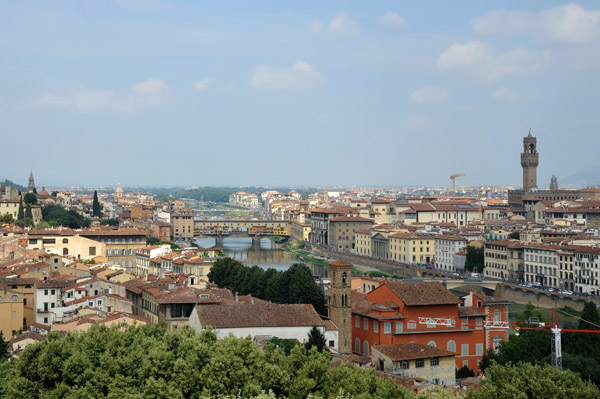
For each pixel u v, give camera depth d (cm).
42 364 15012
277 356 15412
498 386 14888
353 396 13625
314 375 14538
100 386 14650
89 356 15338
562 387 14238
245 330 19275
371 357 18725
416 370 17888
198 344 15150
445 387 15925
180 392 14100
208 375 14425
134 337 16125
